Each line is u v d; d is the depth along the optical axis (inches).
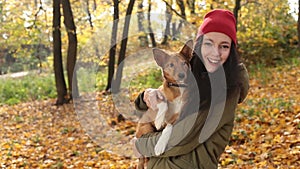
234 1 686.5
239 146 309.6
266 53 740.0
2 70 992.9
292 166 247.9
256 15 788.0
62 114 567.2
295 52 765.3
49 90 782.5
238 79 121.1
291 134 313.4
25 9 669.3
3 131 499.2
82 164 320.5
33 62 962.7
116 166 297.9
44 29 631.8
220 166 269.7
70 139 415.8
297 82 569.0
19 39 668.7
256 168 255.0
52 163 331.0
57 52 617.6
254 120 374.0
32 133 470.6
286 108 398.3
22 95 761.6
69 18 565.6
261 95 506.9
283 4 799.7
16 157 358.9
